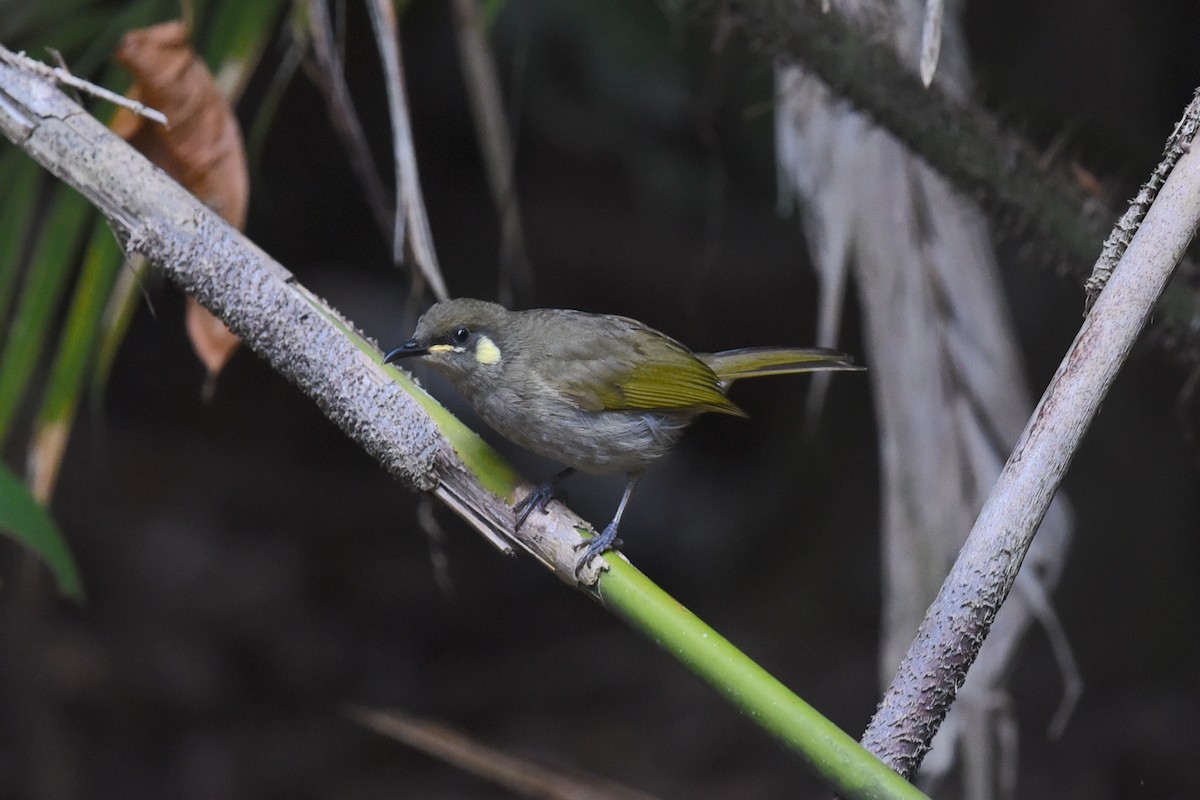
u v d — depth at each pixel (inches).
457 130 642.2
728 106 519.5
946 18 265.1
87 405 593.3
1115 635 484.7
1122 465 487.2
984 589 133.7
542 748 488.4
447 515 583.5
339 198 651.5
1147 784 452.8
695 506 587.2
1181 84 504.4
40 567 504.1
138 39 216.4
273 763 480.1
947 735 230.2
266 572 546.9
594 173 658.8
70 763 465.7
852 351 569.9
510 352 273.4
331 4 502.3
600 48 491.5
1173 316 237.5
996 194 234.2
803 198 255.0
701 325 631.8
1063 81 511.2
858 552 535.8
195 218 189.2
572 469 287.0
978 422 241.8
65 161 191.2
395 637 537.3
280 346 188.4
